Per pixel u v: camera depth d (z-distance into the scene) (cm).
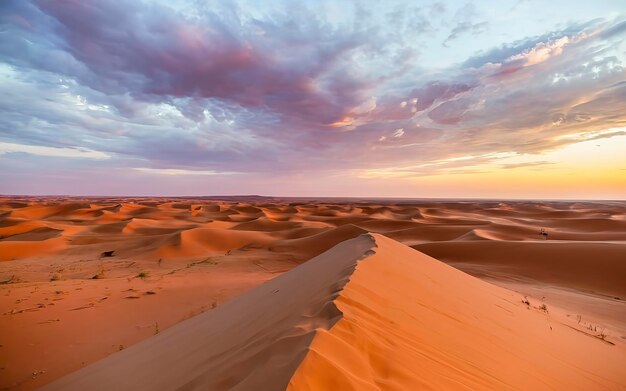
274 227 6028
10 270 2486
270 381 251
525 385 427
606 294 1948
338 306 419
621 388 554
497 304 895
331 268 778
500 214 10469
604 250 2456
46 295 1316
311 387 236
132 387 420
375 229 5803
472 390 342
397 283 677
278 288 772
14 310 1092
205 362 385
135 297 1337
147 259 3300
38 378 690
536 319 891
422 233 4784
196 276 2067
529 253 2661
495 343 545
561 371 537
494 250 2850
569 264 2381
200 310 1183
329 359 277
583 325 1061
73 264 2908
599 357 712
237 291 1509
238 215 10000
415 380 310
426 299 645
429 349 409
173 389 333
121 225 5953
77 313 1098
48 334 914
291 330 361
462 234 4566
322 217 8981
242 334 455
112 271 2467
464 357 436
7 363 743
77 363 761
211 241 4156
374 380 286
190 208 12575
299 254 3441
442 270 1105
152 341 660
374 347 344
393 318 464
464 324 582
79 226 5909
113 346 859
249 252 3653
